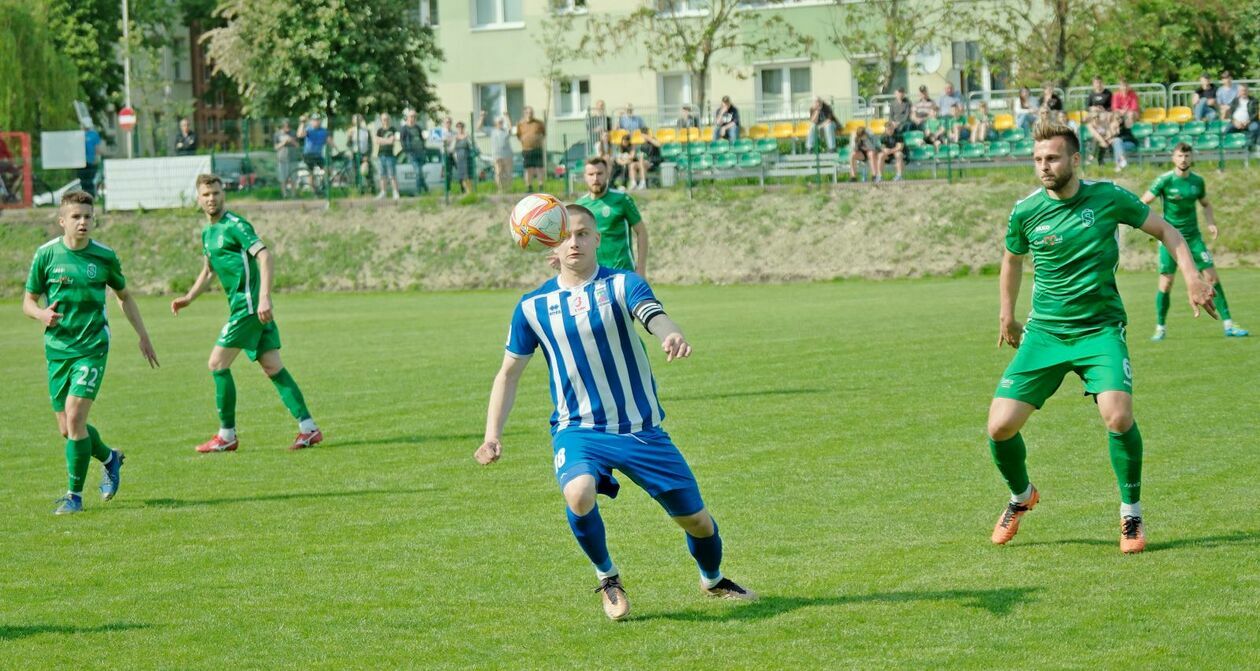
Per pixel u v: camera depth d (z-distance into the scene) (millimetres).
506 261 122312
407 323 87062
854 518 29359
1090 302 26219
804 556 26266
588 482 21875
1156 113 126312
